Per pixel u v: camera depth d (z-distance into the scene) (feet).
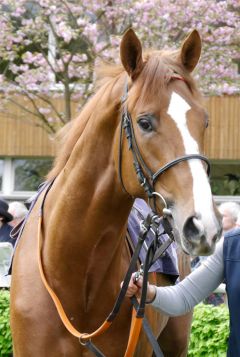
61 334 11.09
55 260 11.23
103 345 11.25
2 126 43.47
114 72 11.51
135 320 10.34
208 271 11.28
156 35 36.24
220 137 42.55
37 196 12.90
